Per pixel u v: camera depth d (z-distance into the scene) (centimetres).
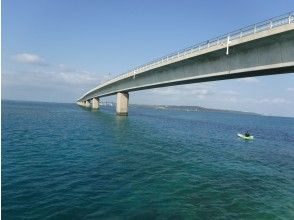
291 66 2320
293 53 2261
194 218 1361
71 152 2881
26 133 4128
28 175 1928
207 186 1914
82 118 7838
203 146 3947
